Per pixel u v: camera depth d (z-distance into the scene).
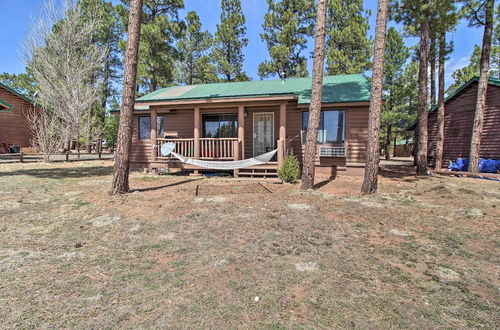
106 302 2.08
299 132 10.59
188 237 3.48
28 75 26.61
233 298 2.14
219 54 22.86
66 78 16.89
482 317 1.94
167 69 20.02
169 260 2.82
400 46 19.61
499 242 3.42
